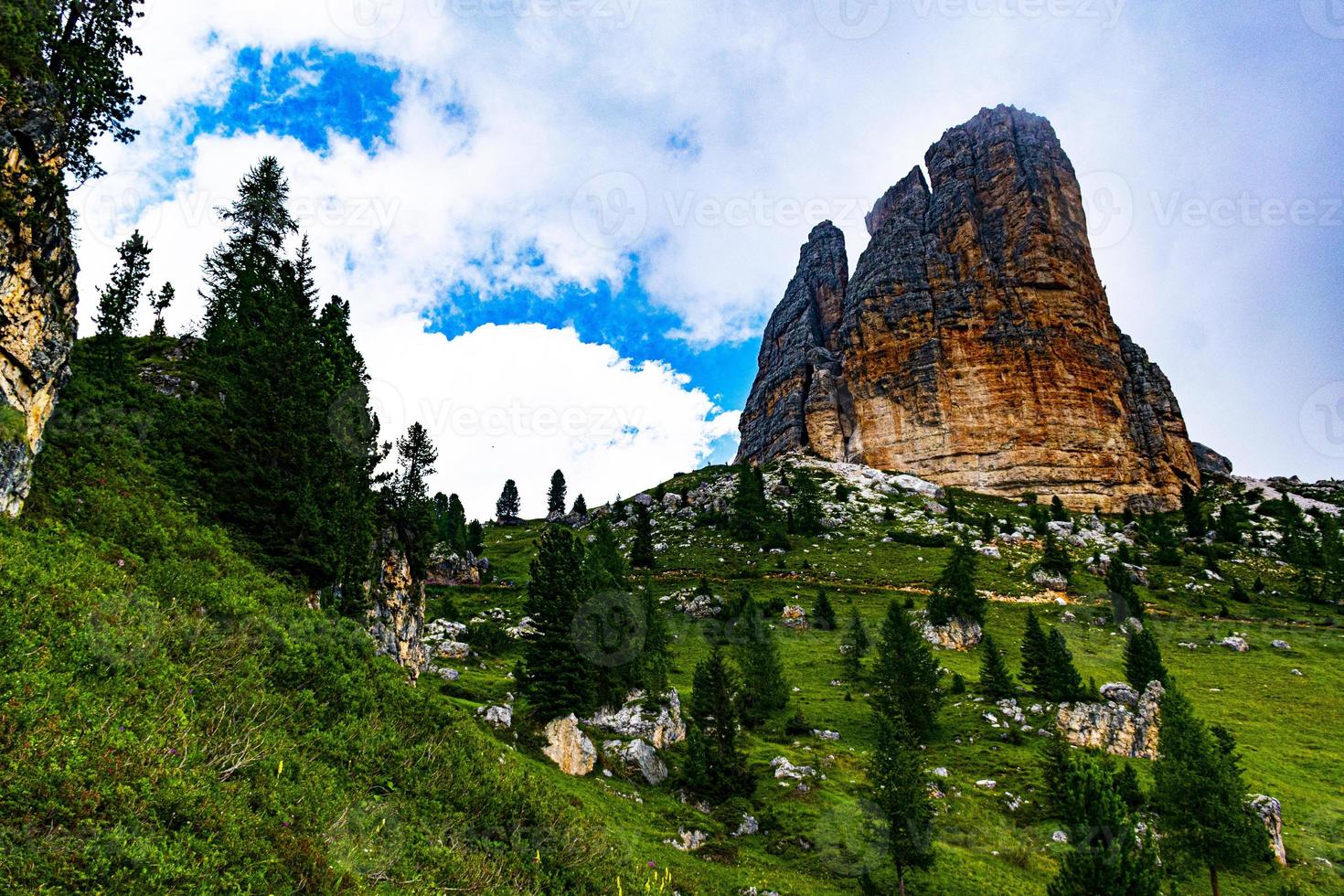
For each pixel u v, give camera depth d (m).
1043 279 188.50
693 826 39.50
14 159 19.61
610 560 87.81
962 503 160.75
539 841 19.69
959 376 184.12
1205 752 40.47
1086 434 173.62
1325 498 166.88
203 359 41.03
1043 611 98.19
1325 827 45.75
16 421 19.16
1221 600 103.62
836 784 48.00
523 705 50.06
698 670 56.69
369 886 12.75
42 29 21.05
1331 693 70.56
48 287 21.05
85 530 20.66
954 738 58.38
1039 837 42.16
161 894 9.27
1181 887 39.06
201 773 12.44
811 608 97.56
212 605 20.02
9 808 9.27
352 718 19.17
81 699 12.19
